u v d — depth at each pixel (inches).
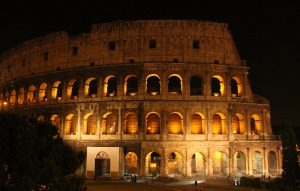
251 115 3393.2
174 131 3235.7
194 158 3344.0
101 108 3238.2
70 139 3312.0
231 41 3415.4
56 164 1210.0
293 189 2402.8
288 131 2704.2
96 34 3412.9
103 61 3339.1
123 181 2822.3
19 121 1190.3
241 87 3408.0
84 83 3393.2
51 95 3582.7
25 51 3934.5
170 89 3548.2
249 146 3304.6
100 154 3026.6
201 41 3304.6
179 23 3284.9
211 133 3159.5
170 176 3063.5
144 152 3043.8
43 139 1176.8
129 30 3309.5
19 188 1008.9
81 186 1155.3
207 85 3230.8
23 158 1072.2
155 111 3129.9
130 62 3255.4
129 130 3228.3
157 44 3257.9
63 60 3555.6
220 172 3376.0
